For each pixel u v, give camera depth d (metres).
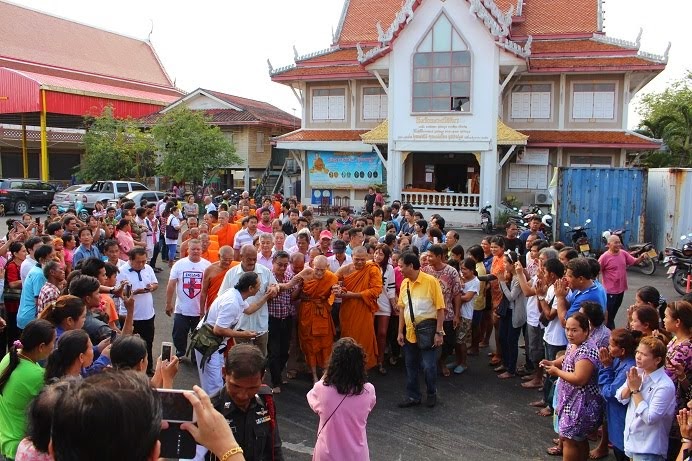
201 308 8.38
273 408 3.94
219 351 6.40
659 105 48.03
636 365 4.84
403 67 26.48
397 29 26.08
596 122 27.41
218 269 8.30
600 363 5.12
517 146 27.11
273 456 3.91
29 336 4.29
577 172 19.39
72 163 45.56
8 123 42.94
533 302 7.99
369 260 8.63
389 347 9.52
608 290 10.01
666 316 5.25
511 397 7.94
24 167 39.69
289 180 34.03
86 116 37.59
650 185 20.45
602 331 5.51
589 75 27.28
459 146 26.11
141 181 36.22
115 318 7.05
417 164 29.72
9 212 31.12
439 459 6.20
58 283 6.98
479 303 9.51
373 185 28.17
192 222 12.38
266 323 7.38
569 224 19.55
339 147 29.66
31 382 4.10
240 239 11.43
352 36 32.88
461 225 26.67
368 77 29.59
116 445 1.62
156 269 16.69
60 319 5.03
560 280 6.67
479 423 7.11
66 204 28.47
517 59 25.19
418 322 7.43
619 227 19.08
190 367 8.80
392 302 8.95
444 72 26.03
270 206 16.75
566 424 5.28
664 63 25.52
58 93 36.81
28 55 45.44
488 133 25.72
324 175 30.77
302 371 8.81
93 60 51.00
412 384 7.59
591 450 6.34
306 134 30.88
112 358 4.29
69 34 50.78
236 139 37.31
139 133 35.44
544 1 30.62
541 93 27.92
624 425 5.09
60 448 1.64
